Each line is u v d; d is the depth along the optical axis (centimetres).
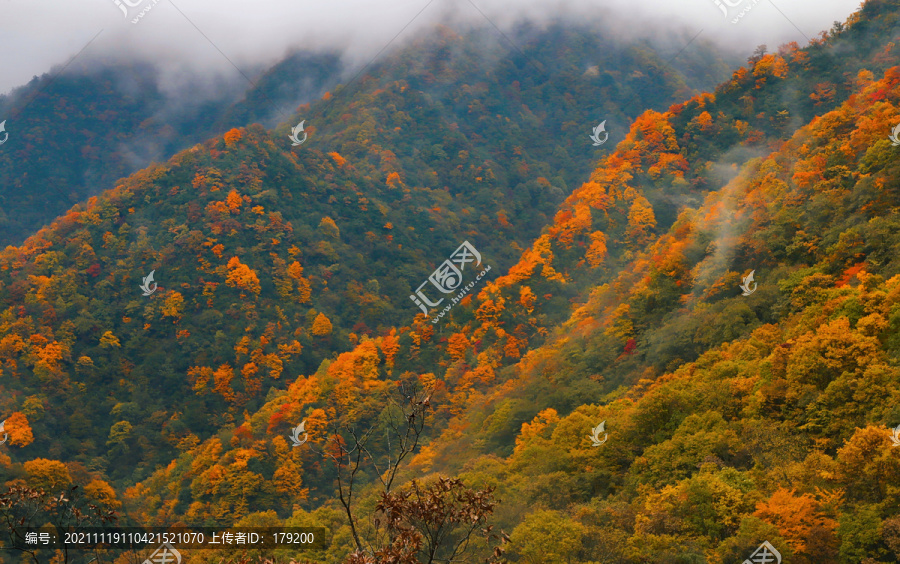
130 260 13738
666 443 4747
